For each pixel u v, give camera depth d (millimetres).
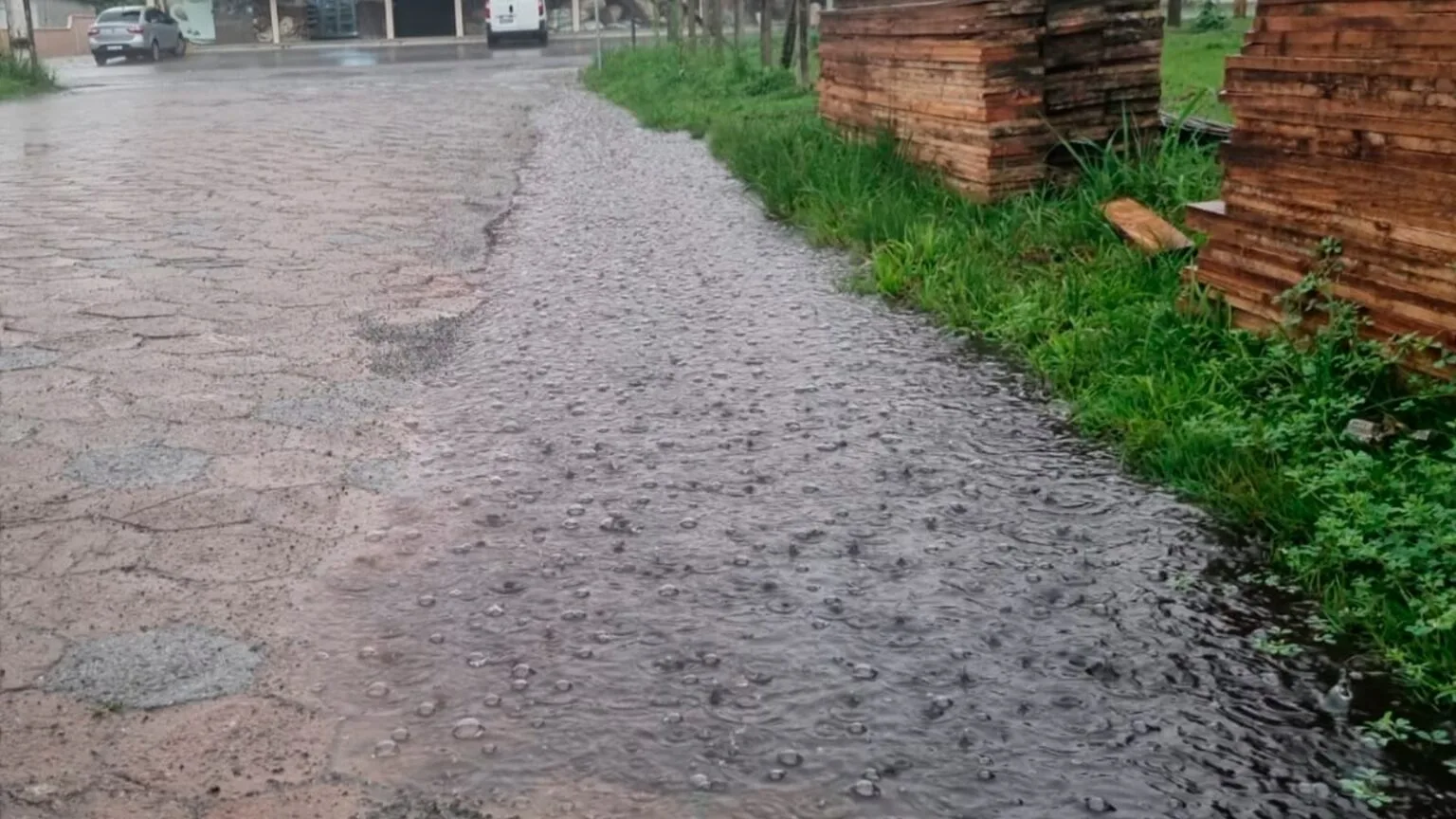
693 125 14586
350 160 12766
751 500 4359
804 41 16672
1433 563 3564
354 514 4277
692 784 2859
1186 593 3693
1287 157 5055
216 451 4793
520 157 12945
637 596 3701
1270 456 4414
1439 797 2820
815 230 8477
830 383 5582
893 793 2824
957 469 4609
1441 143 4305
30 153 13812
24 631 3486
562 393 5496
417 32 45875
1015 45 7945
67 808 2770
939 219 8023
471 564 3916
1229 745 3004
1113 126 8336
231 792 2836
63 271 7648
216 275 7578
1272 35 5094
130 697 3189
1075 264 6906
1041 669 3314
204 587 3754
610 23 45562
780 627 3523
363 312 6816
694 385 5582
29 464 4625
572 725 3082
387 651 3418
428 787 2861
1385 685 3234
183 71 30797
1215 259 5590
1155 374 5199
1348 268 4793
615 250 8367
